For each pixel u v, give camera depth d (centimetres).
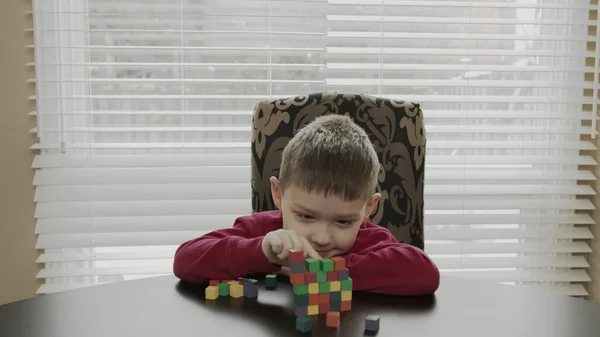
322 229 130
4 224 234
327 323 105
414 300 121
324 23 246
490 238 251
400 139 176
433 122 253
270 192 175
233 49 237
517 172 254
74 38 238
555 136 258
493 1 250
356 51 243
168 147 237
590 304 119
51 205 235
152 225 237
